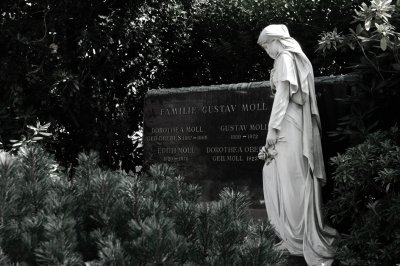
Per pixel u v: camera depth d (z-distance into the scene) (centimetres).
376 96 671
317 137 643
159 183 280
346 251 574
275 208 634
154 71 1084
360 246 577
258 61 1033
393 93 657
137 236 234
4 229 234
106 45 959
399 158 551
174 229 246
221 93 827
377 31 637
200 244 255
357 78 687
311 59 963
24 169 284
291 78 624
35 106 943
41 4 909
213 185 823
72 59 941
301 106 634
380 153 579
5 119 881
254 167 792
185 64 1102
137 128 1073
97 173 279
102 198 261
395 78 655
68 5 910
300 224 621
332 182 698
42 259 219
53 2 911
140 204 257
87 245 257
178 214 260
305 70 639
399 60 637
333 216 602
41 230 239
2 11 913
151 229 227
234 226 246
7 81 895
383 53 658
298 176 624
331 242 616
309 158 622
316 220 622
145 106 891
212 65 1088
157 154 878
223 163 818
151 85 1081
